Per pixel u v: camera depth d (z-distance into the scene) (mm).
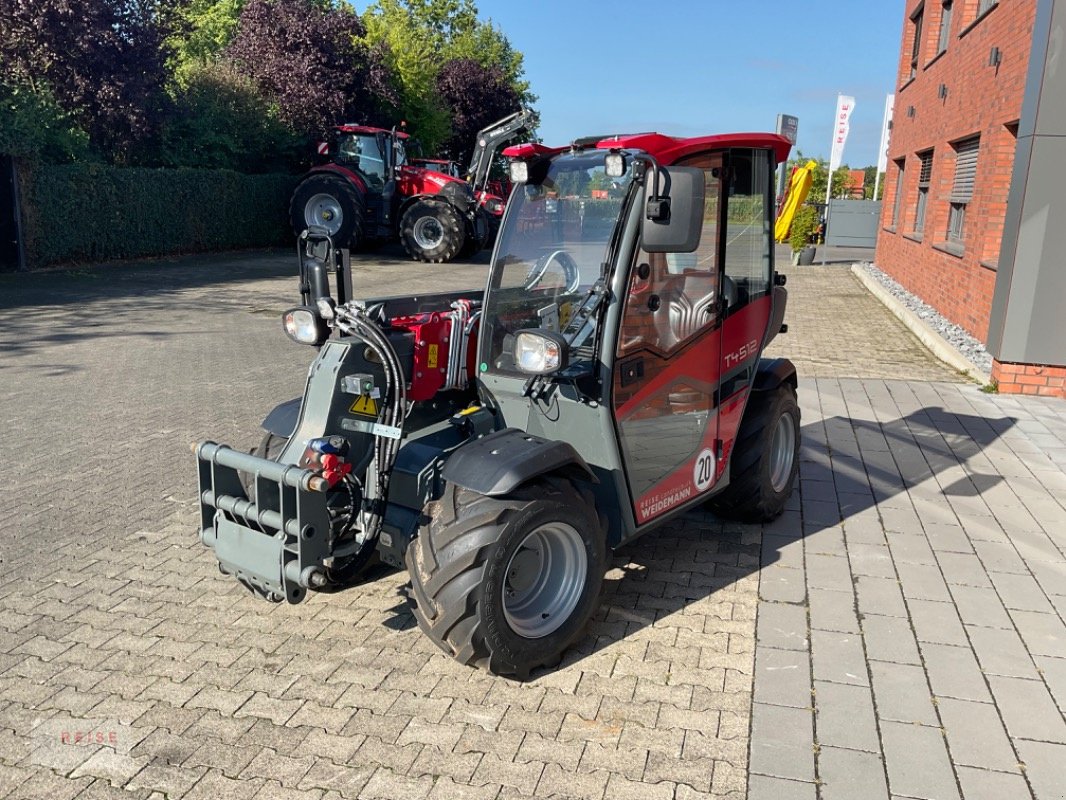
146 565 4488
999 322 8133
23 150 15133
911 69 17297
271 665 3586
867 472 6016
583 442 3758
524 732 3146
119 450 6246
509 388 3840
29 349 9602
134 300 13203
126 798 2812
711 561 4605
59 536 4809
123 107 18062
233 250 21438
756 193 4531
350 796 2812
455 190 19672
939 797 2822
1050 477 5922
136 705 3303
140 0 18531
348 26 25750
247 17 25016
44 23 16656
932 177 13711
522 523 3262
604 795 2822
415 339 3857
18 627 3863
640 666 3588
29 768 2949
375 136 20391
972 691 3418
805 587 4305
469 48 43000
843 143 24672
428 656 3660
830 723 3203
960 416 7363
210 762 2982
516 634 3348
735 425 4637
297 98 24062
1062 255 7660
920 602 4156
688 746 3072
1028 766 2980
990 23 10414
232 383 8273
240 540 3469
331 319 3781
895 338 11430
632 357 3729
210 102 21547
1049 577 4434
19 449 6230
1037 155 7508
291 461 3537
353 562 3686
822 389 8281
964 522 5152
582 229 3676
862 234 29812
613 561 4582
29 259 15844
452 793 2828
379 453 3631
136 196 18078
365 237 20734
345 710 3277
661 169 3250
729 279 4367
